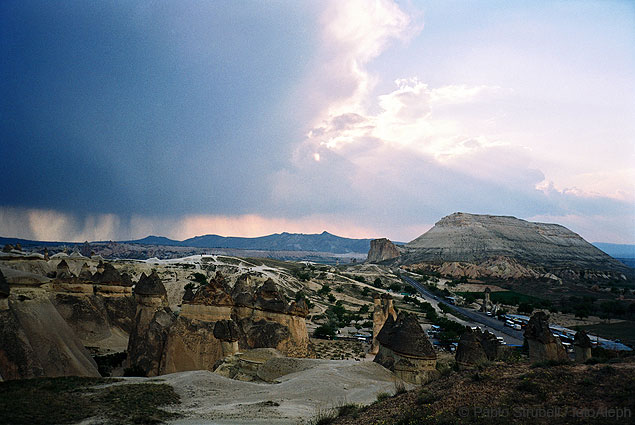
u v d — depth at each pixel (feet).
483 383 54.19
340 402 78.48
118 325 191.62
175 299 338.95
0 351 94.38
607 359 56.54
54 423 57.52
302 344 157.48
